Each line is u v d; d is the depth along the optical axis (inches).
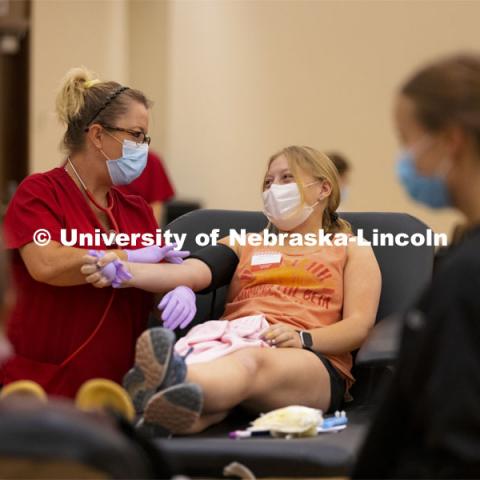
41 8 372.5
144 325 167.9
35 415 78.0
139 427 129.6
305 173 169.8
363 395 167.0
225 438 136.9
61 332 159.6
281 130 414.0
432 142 94.1
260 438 136.3
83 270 151.6
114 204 169.3
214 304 175.3
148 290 160.7
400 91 96.4
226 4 420.8
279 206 168.6
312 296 166.4
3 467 79.0
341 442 133.2
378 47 402.3
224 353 145.7
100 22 390.0
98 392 116.4
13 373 159.0
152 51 433.7
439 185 95.6
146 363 129.1
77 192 163.2
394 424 93.4
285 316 162.9
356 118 405.4
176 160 427.8
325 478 124.0
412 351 89.2
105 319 160.7
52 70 375.9
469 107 92.0
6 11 331.0
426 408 87.5
